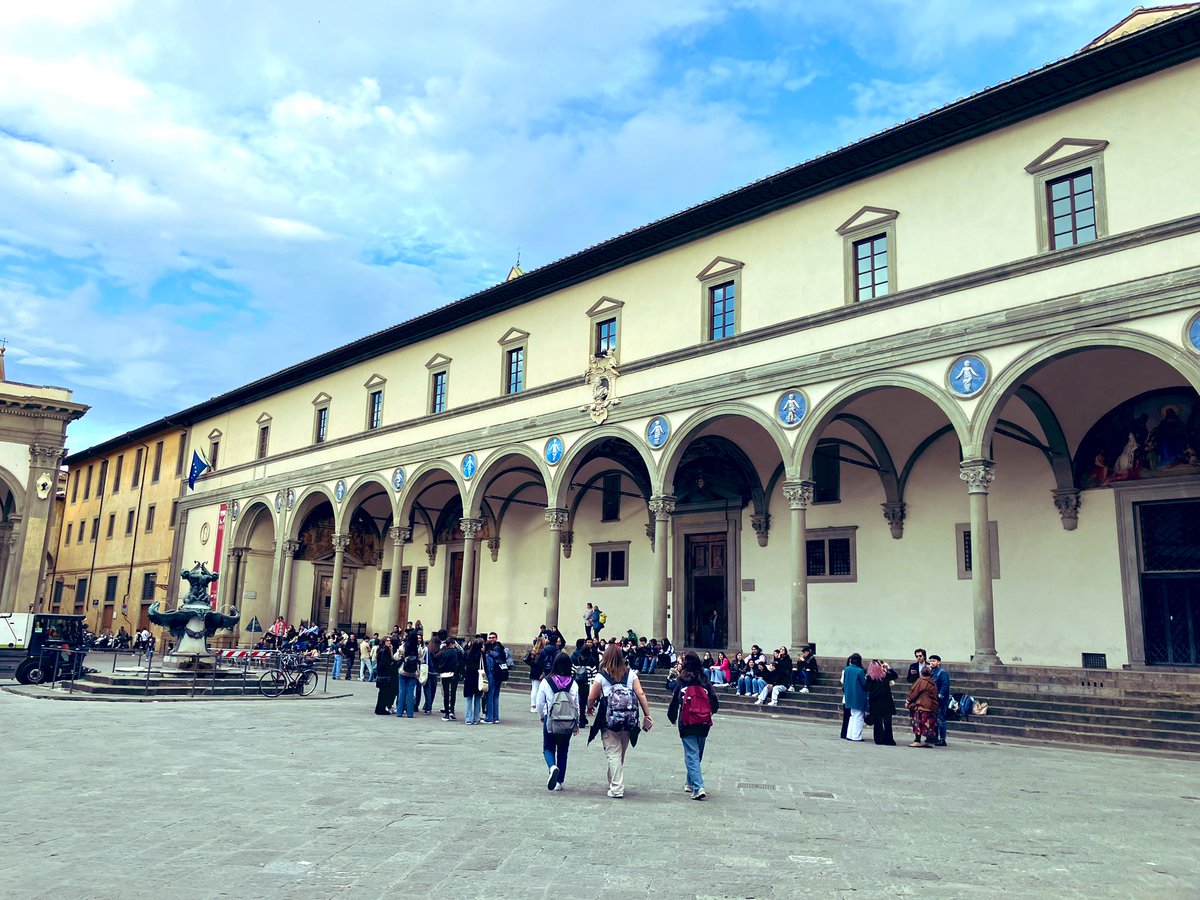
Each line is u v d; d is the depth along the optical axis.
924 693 15.83
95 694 21.23
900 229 22.53
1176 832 8.78
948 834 8.37
